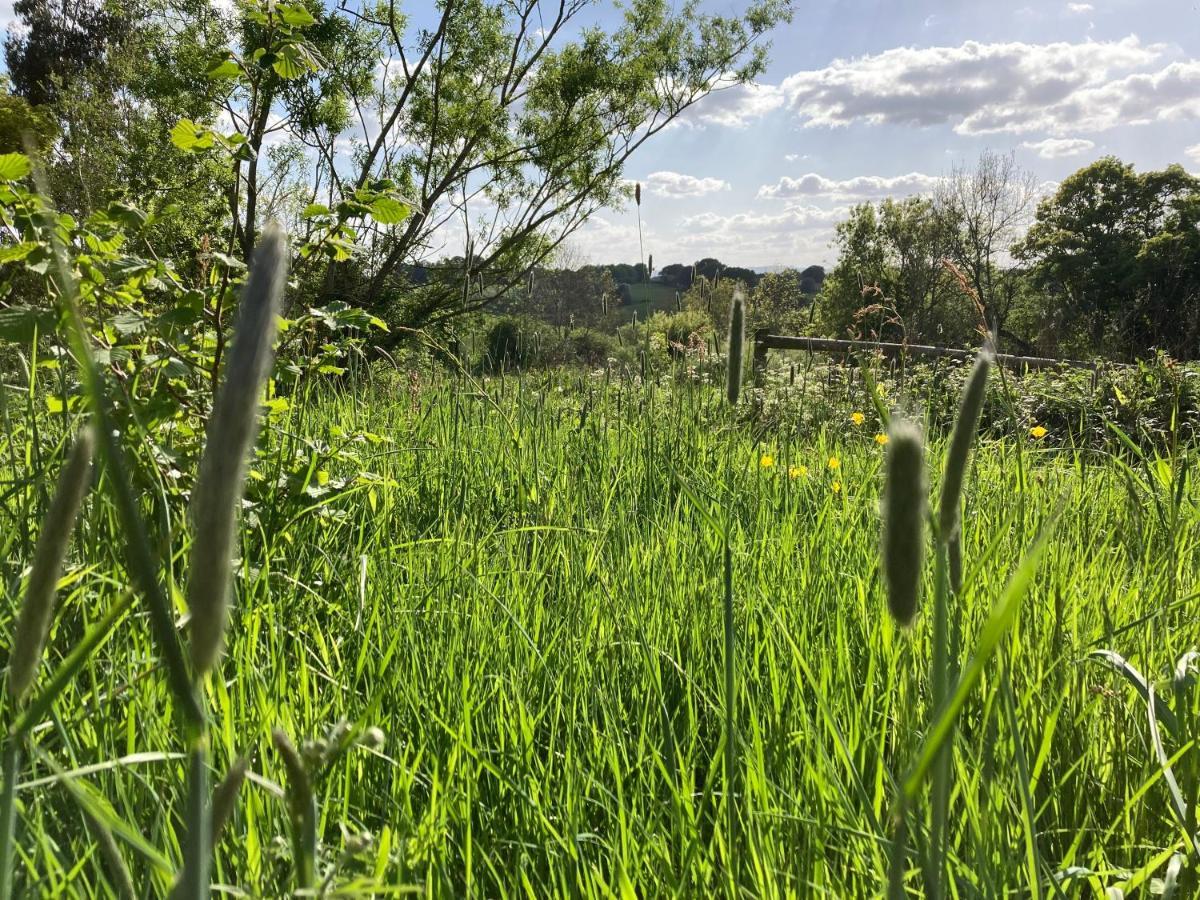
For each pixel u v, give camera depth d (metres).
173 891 0.53
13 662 0.55
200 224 9.19
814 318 23.69
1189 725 1.76
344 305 3.14
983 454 4.31
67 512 0.55
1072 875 1.39
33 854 1.23
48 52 32.44
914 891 1.40
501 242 16.31
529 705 2.04
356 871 1.25
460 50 15.20
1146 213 39.00
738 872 1.37
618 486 3.96
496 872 1.58
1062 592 2.47
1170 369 8.23
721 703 1.92
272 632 1.98
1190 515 2.86
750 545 2.97
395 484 3.24
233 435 0.42
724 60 16.86
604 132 16.89
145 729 1.57
